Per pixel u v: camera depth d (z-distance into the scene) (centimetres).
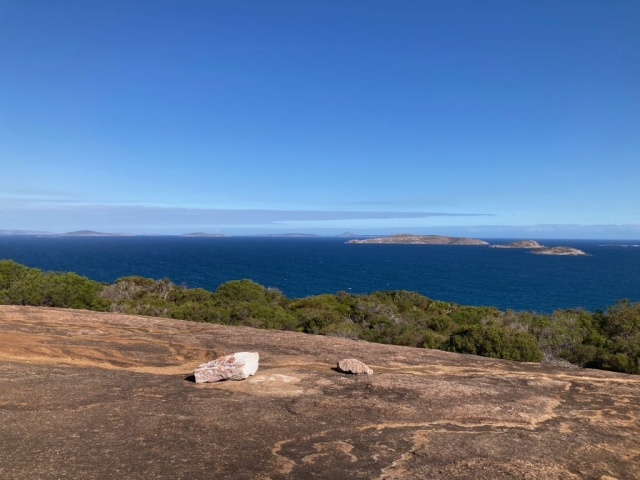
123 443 600
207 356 1232
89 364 1102
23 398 775
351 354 1316
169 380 963
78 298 2336
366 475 534
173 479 502
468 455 605
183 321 1816
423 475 538
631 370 1580
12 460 528
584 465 589
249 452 589
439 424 735
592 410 850
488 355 1631
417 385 955
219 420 708
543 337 2145
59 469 512
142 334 1452
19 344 1192
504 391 952
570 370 1248
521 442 663
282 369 1094
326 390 903
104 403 771
